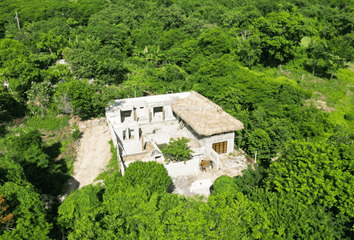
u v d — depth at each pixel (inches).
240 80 1955.0
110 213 716.7
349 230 708.7
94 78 2249.0
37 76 1958.7
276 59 2950.3
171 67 2549.2
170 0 4510.3
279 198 762.2
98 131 1605.6
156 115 1817.2
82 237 610.5
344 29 3499.0
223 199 693.9
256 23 2893.7
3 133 1536.7
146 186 840.9
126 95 2037.4
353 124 2059.5
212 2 4456.2
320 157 831.1
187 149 1307.8
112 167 1284.4
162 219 673.6
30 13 3668.8
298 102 2016.5
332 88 2559.1
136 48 3112.7
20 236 582.2
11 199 649.6
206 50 2849.4
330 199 730.8
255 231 654.5
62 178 1200.2
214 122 1328.7
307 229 670.5
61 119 1712.6
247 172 1042.7
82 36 2967.5
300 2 4138.8
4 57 2081.7
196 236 608.1
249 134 1366.9
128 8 4089.6
